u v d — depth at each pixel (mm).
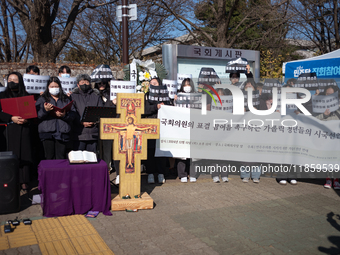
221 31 16516
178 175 6195
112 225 4074
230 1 18609
